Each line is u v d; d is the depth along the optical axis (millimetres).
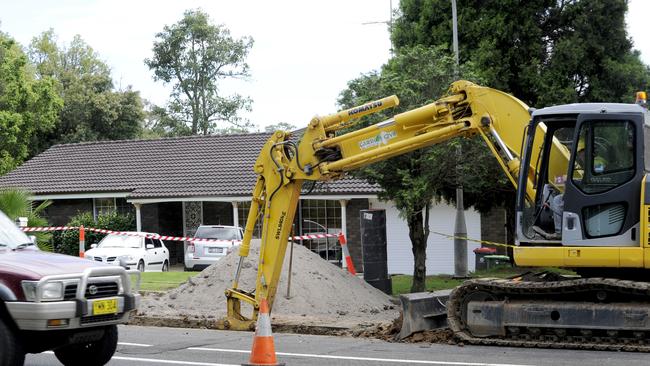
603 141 12242
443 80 21250
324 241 33750
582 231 12273
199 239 29938
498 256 29234
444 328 13750
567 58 28969
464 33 29797
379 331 14234
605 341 12211
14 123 44625
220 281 18750
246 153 37688
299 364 11078
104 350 10828
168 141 39938
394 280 28578
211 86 60781
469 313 12898
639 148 12070
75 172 38531
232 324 14914
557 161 12742
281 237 14586
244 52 61438
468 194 28719
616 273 12547
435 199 27703
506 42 29562
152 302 18109
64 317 9703
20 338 9781
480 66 29125
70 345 10547
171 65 60719
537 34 29250
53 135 55500
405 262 32781
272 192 14641
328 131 14547
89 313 9922
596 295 12328
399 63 21828
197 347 12742
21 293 9656
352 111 14359
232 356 11852
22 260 10156
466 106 13875
